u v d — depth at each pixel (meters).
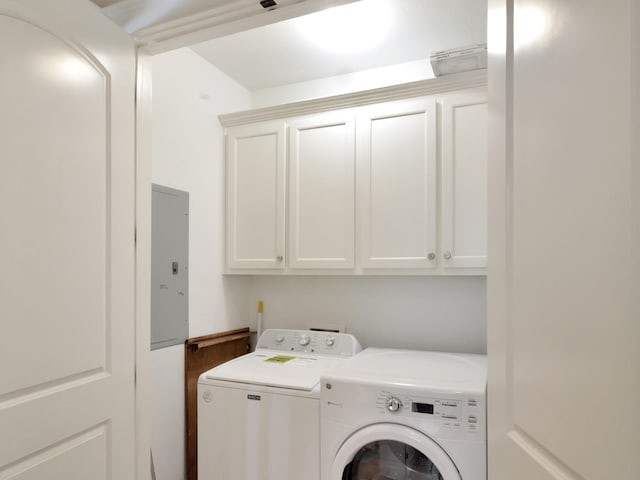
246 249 2.32
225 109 2.41
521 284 0.73
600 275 0.50
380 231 2.02
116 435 1.21
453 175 1.88
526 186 0.71
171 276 1.98
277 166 2.26
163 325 1.92
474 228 1.84
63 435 1.05
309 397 1.62
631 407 0.45
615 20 0.48
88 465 1.12
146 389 1.35
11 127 0.94
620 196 0.47
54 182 1.04
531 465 0.68
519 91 0.73
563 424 0.59
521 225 0.73
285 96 2.58
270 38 2.03
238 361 2.04
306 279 2.49
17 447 0.94
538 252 0.66
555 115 0.61
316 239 2.15
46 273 1.01
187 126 2.11
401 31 1.97
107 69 1.21
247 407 1.73
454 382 1.48
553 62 0.61
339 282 2.42
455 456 1.38
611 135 0.48
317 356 2.14
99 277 1.17
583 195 0.54
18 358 0.94
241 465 1.72
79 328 1.10
